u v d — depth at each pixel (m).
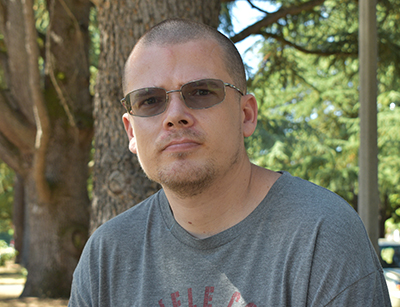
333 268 1.18
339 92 14.16
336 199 1.32
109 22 3.29
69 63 8.26
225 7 6.42
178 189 1.33
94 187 3.38
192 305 1.31
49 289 8.02
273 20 5.58
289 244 1.26
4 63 8.50
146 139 1.39
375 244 4.25
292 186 1.38
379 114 12.21
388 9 7.02
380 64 7.30
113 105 3.28
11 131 7.82
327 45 7.19
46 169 8.27
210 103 1.35
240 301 1.26
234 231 1.34
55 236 8.17
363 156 4.39
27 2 4.87
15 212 19.88
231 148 1.36
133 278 1.45
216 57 1.40
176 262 1.38
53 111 8.21
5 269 17.98
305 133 10.98
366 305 1.17
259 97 7.66
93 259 1.54
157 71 1.39
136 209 1.62
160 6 3.17
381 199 15.65
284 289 1.23
